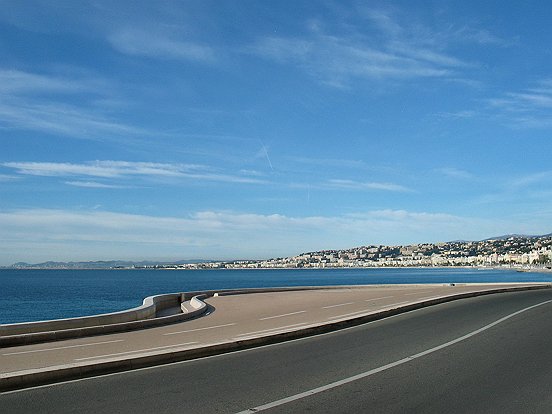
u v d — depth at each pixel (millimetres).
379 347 12234
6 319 46312
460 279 130000
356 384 8422
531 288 40031
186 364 10258
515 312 20594
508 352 11453
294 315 19438
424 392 7887
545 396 7652
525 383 8477
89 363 9391
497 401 7367
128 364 9852
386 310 19812
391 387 8203
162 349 11336
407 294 31672
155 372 9469
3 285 121438
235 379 8836
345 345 12602
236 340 12219
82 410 6941
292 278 172125
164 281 149000
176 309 26703
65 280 160625
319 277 180625
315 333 14875
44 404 7258
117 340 13508
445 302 26156
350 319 16953
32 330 14672
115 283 133750
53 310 55500
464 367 9797
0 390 8141
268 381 8672
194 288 103625
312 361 10492
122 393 7875
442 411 6879
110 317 17094
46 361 10344
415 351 11625
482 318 18453
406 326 16359
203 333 14703
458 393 7820
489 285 42250
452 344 12609
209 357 11039
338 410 6910
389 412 6820
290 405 7164
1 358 10789
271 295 32500
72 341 13469
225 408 7023
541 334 14312
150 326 16781
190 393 7863
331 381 8648
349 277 172625
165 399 7512
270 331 14352
